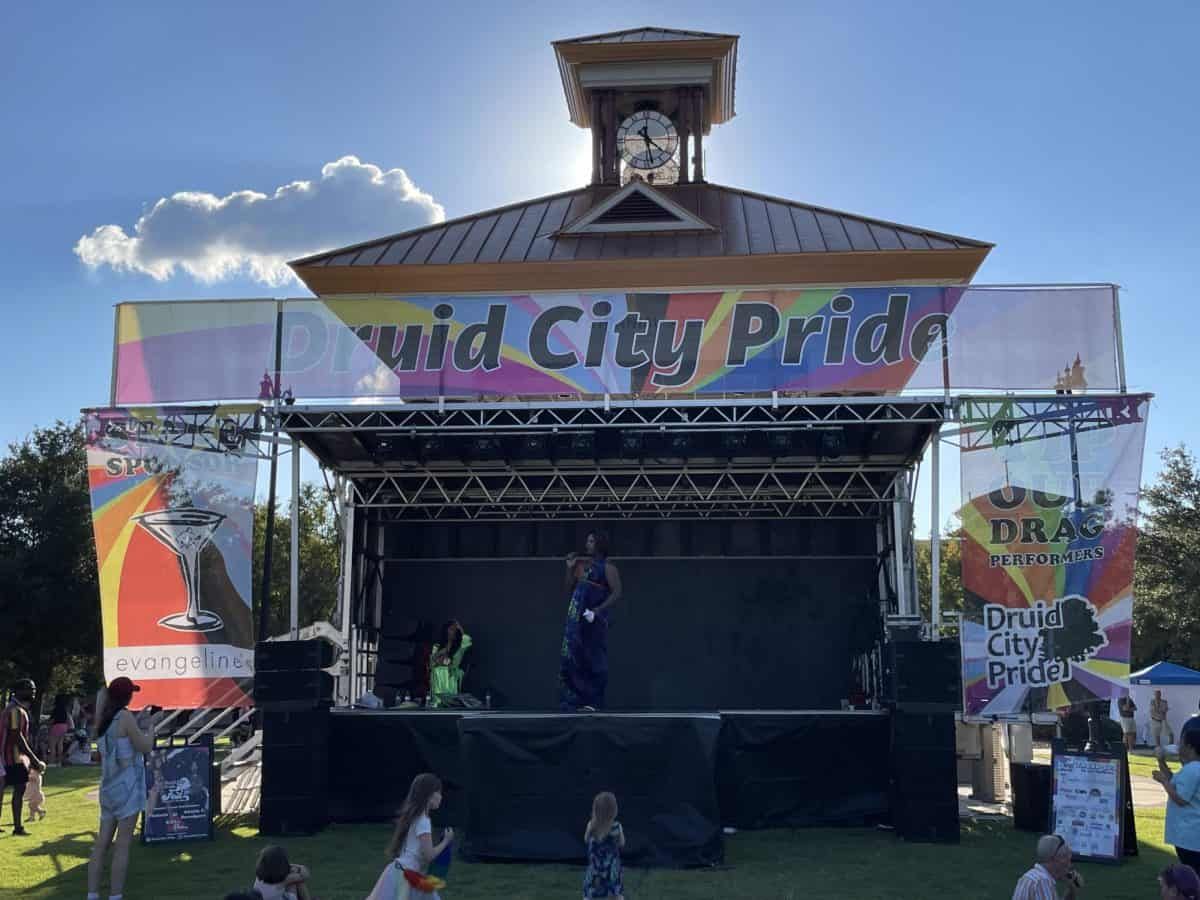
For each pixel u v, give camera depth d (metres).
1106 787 11.47
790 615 20.50
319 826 12.87
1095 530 13.49
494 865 11.02
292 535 14.71
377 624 20.41
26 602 35.50
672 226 20.81
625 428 14.62
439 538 20.97
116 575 13.96
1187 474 39.72
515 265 19.83
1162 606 37.88
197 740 14.90
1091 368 13.89
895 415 14.30
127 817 9.27
